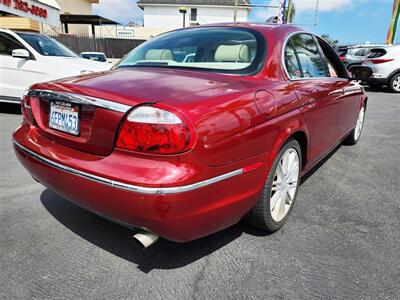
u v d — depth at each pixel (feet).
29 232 8.15
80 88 6.57
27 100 7.88
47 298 6.16
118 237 8.09
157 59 9.05
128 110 5.72
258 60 8.11
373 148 16.66
